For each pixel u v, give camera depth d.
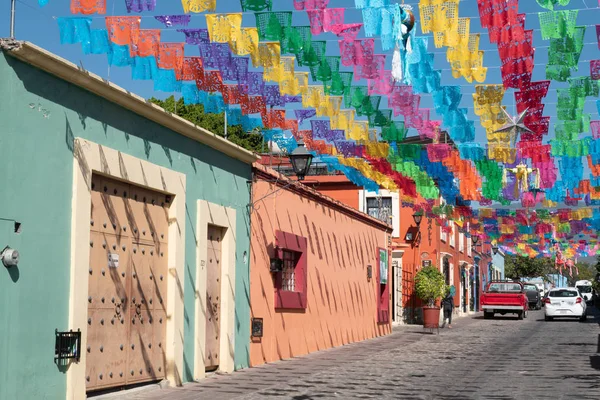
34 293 8.64
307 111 11.75
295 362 16.30
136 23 8.52
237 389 11.54
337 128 11.64
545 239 30.91
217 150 14.05
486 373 13.78
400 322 35.44
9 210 8.30
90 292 9.89
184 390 11.41
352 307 23.30
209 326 13.66
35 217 8.72
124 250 10.80
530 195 18.44
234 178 14.84
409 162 16.84
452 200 21.72
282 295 17.09
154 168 11.52
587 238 33.38
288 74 9.73
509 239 31.16
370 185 19.83
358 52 8.86
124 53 9.14
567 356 17.38
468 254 50.59
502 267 74.75
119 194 10.73
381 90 9.50
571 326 31.86
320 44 8.67
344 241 22.78
